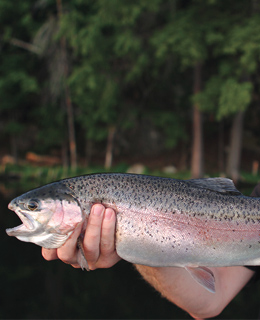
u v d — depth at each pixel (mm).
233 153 21328
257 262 2021
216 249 1992
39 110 25438
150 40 19984
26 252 8625
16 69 24750
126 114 23719
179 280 1972
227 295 2125
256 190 2332
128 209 1935
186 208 1996
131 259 1925
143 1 19500
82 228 1889
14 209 1905
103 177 1973
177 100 26422
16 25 25203
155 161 25812
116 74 22594
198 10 20516
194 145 21328
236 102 18438
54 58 22672
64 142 25484
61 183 1949
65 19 20500
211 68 23984
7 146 26984
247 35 18078
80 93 21719
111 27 23312
